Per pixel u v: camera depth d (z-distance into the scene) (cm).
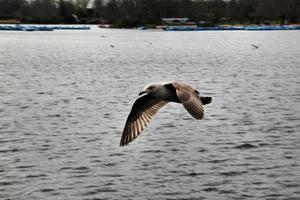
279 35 16525
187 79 5300
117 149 2367
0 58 8169
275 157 2261
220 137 2605
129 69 6384
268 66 6794
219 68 6500
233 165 2136
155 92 913
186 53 9369
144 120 950
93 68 6519
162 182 1941
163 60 7800
